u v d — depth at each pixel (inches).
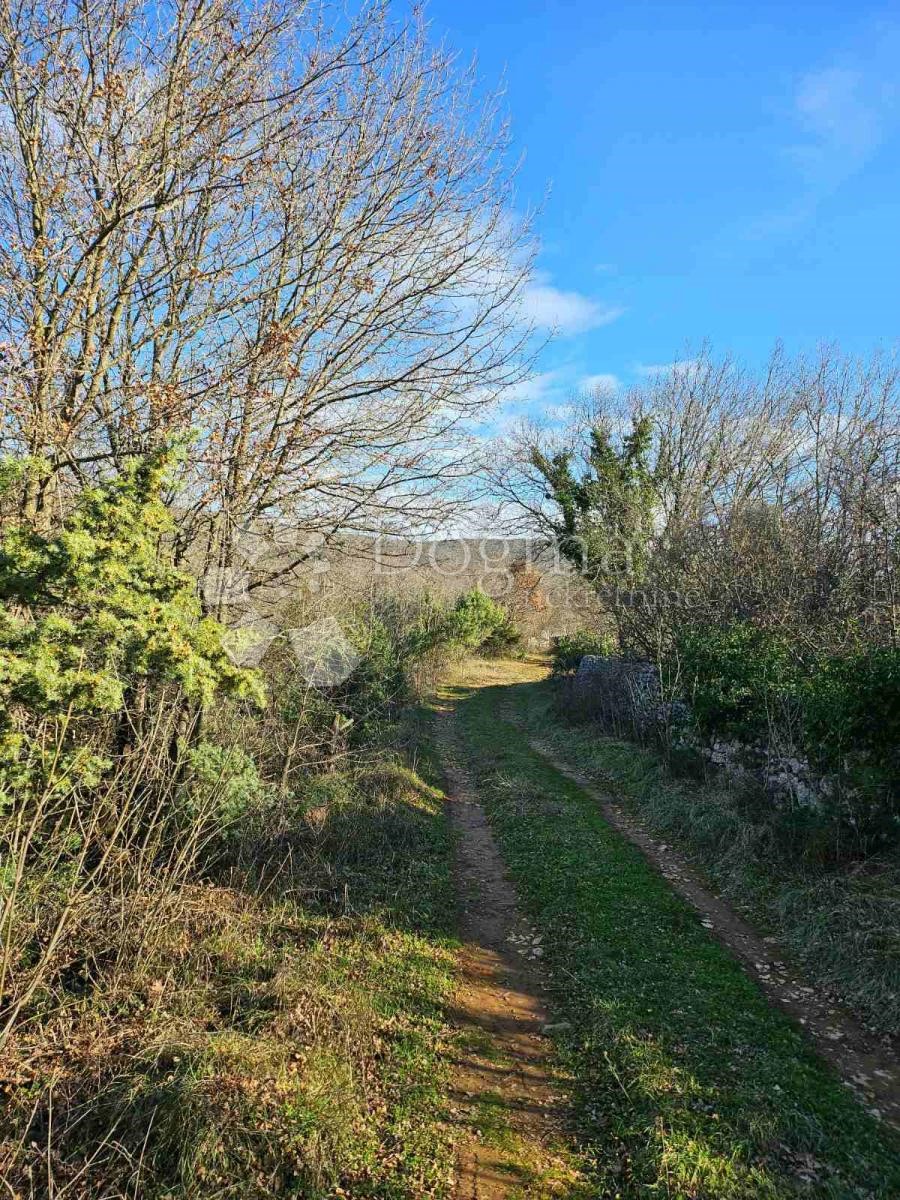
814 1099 163.8
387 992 210.2
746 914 276.1
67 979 192.2
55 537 178.7
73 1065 162.7
